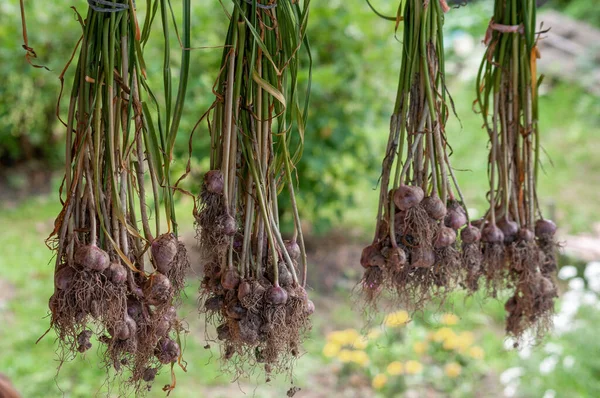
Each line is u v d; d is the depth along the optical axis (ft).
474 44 28.17
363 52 13.92
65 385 9.86
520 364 9.64
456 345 10.75
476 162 21.35
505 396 9.97
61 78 3.72
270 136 4.10
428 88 4.20
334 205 14.71
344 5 13.50
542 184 19.71
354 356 10.47
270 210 4.03
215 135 4.07
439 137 4.26
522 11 4.69
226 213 3.90
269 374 4.04
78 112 3.71
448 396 10.14
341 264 14.78
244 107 4.02
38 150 21.98
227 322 4.04
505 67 4.81
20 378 10.00
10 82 19.15
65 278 3.53
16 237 16.14
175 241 3.84
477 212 17.21
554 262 4.98
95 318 3.52
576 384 9.18
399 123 4.33
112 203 3.68
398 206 4.17
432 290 4.39
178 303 4.03
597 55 27.58
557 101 26.20
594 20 30.37
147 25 3.95
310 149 13.28
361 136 14.57
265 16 4.04
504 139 4.80
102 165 3.74
